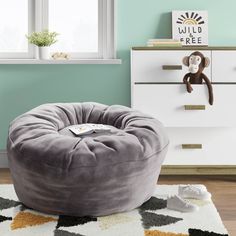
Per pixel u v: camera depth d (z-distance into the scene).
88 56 3.61
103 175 2.17
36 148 2.22
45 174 2.18
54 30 3.63
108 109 2.86
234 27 3.53
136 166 2.24
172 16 3.49
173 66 3.10
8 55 3.60
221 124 3.12
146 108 3.13
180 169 3.23
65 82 3.56
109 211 2.28
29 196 2.32
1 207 2.42
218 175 3.28
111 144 2.24
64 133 2.54
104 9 3.55
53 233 2.07
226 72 3.11
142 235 2.05
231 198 2.71
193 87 3.10
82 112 2.85
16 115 3.58
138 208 2.42
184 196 2.62
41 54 3.49
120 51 3.56
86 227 2.14
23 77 3.55
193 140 3.18
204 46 3.24
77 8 3.62
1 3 3.61
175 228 2.13
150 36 3.55
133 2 3.53
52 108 2.75
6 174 3.29
